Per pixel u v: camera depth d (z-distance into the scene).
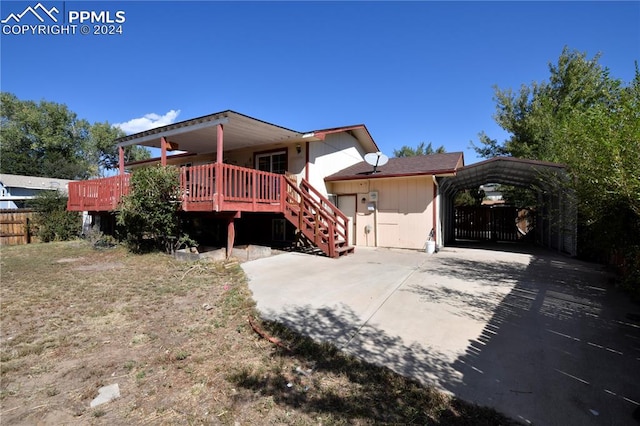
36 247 10.62
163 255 8.55
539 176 8.91
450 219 13.96
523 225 15.73
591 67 15.59
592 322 3.82
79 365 2.92
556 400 2.31
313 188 10.16
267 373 2.76
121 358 3.05
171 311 4.34
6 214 11.88
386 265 7.52
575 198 5.30
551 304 4.51
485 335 3.47
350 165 13.81
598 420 2.09
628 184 3.28
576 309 4.29
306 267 7.23
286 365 2.90
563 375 2.65
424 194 10.21
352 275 6.39
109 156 38.12
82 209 11.29
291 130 9.45
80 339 3.46
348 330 3.64
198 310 4.37
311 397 2.41
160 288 5.43
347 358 2.99
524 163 8.34
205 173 7.73
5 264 7.65
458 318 3.98
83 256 8.72
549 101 14.99
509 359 2.94
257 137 10.26
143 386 2.58
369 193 11.30
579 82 15.36
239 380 2.63
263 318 4.02
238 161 12.84
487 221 14.65
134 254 8.74
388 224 10.92
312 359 3.00
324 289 5.34
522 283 5.72
